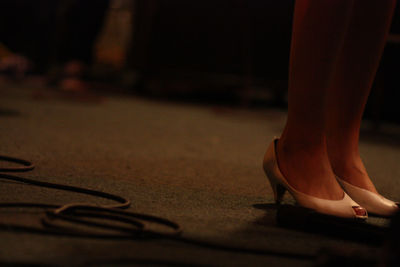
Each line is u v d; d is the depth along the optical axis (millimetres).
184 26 7773
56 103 5559
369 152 3580
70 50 9461
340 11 2014
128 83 8617
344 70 2195
